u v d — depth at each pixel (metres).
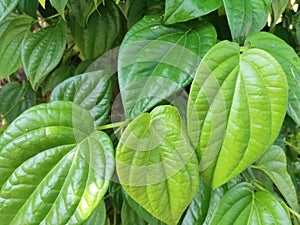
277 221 0.35
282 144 0.49
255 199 0.37
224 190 0.39
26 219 0.32
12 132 0.32
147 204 0.32
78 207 0.32
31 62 0.44
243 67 0.32
